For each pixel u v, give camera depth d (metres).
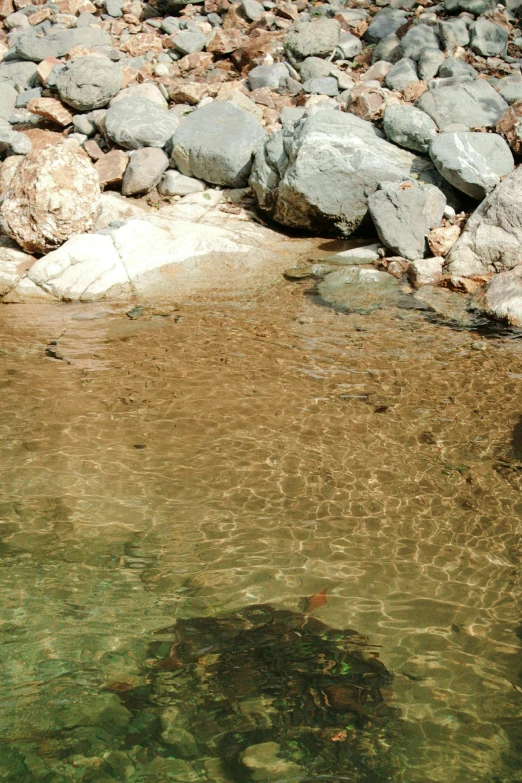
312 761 2.45
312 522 3.86
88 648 2.95
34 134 10.02
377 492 4.15
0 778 2.40
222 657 2.91
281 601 3.25
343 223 8.45
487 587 3.37
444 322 6.62
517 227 7.39
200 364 5.80
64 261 7.41
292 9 12.58
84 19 12.59
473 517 3.92
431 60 10.50
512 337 6.31
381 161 8.25
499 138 8.47
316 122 8.56
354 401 5.22
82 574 3.41
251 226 8.76
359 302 7.04
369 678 2.81
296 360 5.87
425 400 5.24
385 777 2.40
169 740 2.53
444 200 8.17
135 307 7.00
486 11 11.84
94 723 2.60
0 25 13.02
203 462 4.43
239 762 2.45
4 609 3.17
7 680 2.79
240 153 9.09
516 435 4.78
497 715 2.65
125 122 9.50
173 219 8.42
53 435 4.72
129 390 5.36
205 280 7.55
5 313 6.89
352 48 11.57
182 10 12.91
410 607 3.22
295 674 2.82
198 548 3.63
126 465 4.39
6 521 3.81
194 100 10.54
